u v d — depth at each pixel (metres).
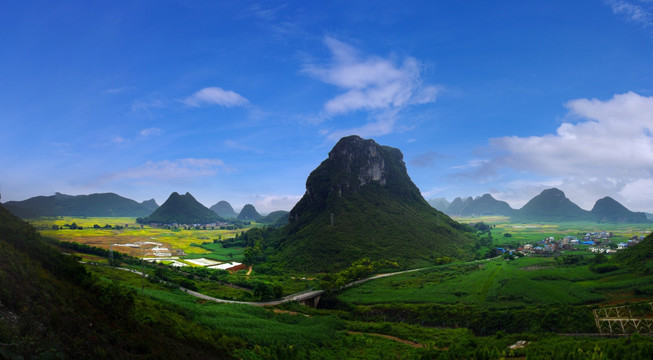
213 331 57.69
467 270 153.88
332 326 89.31
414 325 100.75
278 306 105.00
